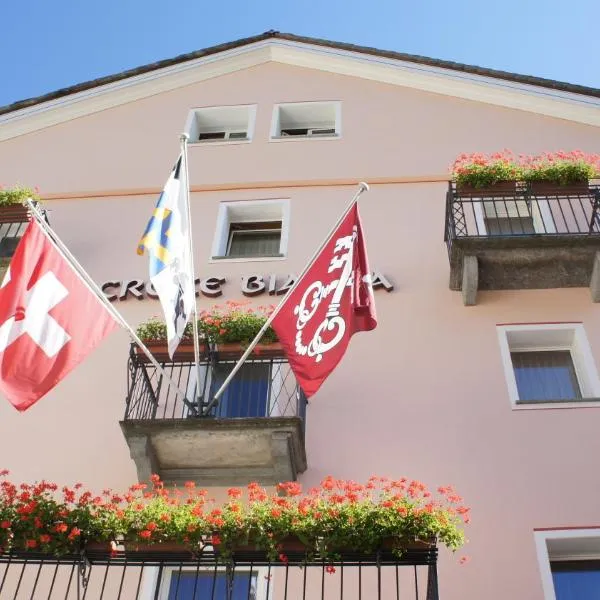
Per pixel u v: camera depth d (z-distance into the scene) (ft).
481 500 33.65
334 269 33.30
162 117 57.00
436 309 41.86
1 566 32.30
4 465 36.68
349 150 52.39
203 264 45.98
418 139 52.75
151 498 30.04
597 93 53.52
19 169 53.83
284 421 33.88
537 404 36.83
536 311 41.34
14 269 31.50
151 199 50.75
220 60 59.57
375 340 40.47
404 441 36.09
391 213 48.01
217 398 34.94
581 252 41.37
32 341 30.14
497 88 54.80
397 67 57.06
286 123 56.95
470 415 36.78
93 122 57.06
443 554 31.94
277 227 49.57
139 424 34.32
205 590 31.65
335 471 35.32
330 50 59.00
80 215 50.08
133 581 31.86
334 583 31.19
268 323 33.94
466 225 45.21
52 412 38.65
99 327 31.53
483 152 51.55
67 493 29.53
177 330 33.22
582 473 34.30
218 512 27.55
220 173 51.72
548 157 45.37
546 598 30.66
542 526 32.71
